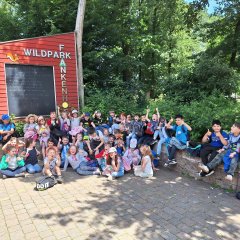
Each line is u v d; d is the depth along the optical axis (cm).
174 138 637
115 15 1467
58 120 805
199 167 560
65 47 1052
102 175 621
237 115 670
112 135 737
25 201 472
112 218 405
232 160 489
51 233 363
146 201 468
